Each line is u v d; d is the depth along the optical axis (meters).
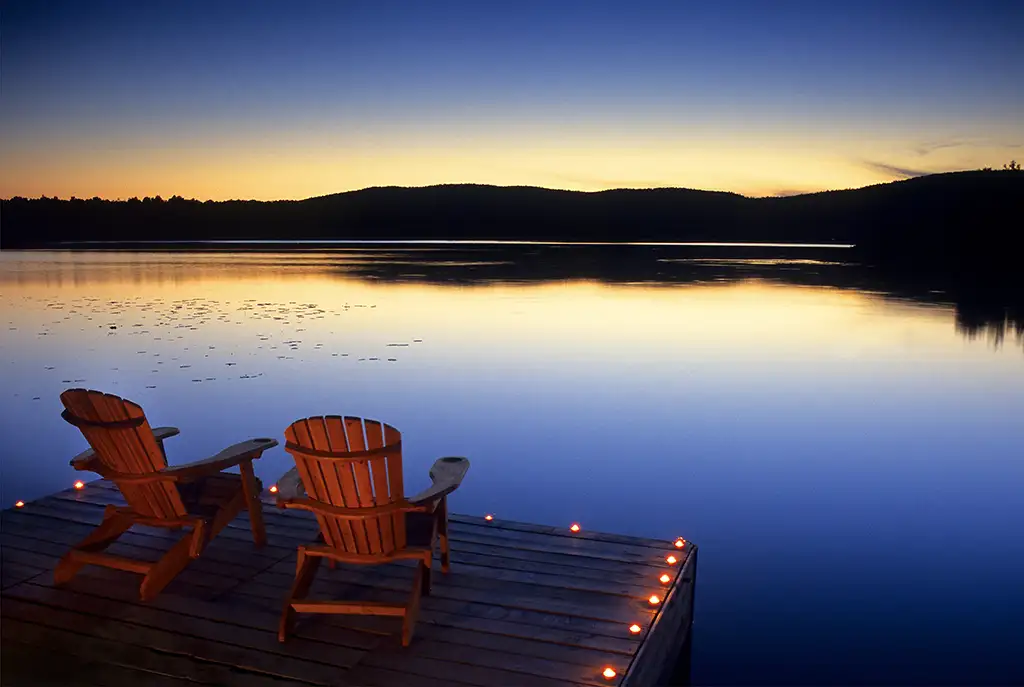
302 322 13.05
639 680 2.62
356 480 2.74
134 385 8.74
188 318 13.32
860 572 4.34
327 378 9.21
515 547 3.57
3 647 2.68
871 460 6.52
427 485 5.88
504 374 9.58
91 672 2.53
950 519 5.20
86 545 3.19
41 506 4.08
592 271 24.11
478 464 6.36
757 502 5.53
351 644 2.70
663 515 5.27
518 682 2.45
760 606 3.90
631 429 7.36
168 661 2.59
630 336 12.09
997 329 12.93
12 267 24.25
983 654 3.39
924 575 4.30
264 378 9.13
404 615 2.70
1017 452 6.73
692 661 3.31
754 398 8.53
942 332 12.65
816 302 16.30
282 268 24.39
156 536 3.70
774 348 11.27
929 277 22.69
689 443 6.95
